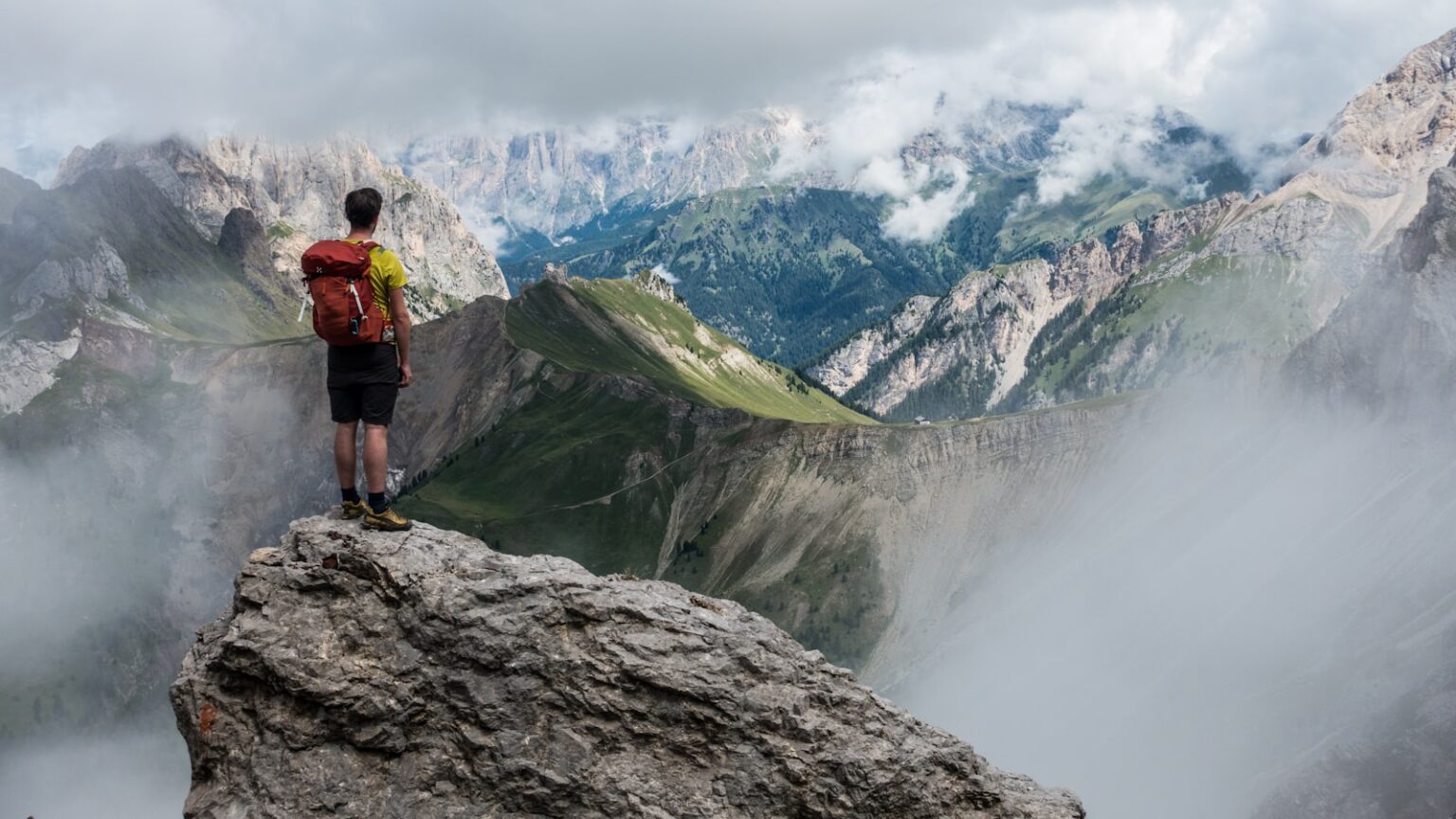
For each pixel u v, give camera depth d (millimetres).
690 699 18641
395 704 18250
